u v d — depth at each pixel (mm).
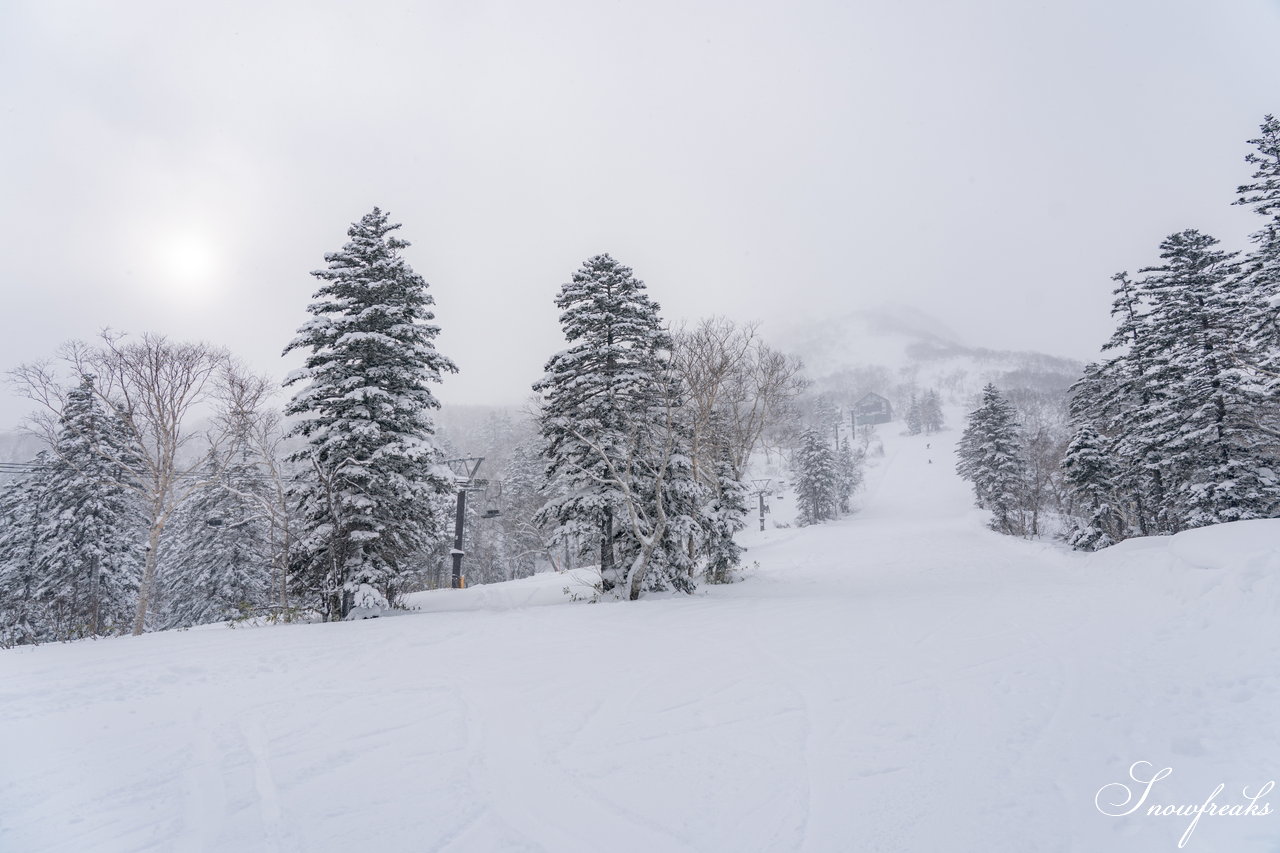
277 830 4395
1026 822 4145
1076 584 15773
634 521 16766
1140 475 28172
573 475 18688
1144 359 27516
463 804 4750
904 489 87188
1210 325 24266
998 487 47375
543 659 9617
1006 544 34469
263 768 5500
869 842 3984
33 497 28078
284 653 10242
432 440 19266
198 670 9117
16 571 27297
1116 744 5328
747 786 4902
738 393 22219
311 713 7043
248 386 19391
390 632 12195
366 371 17109
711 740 5945
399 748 5949
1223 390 22906
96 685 8273
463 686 8109
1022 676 7590
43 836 4336
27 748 6008
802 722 6363
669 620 13031
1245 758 4797
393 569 17125
